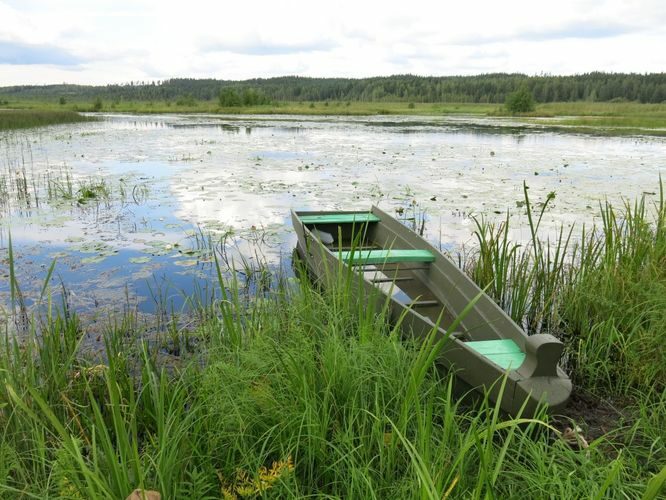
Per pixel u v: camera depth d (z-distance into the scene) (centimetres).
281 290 449
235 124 3167
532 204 896
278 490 229
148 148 1764
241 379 280
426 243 543
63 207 902
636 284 424
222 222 796
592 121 3497
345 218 691
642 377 367
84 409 302
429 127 2980
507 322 368
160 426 236
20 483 234
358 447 239
